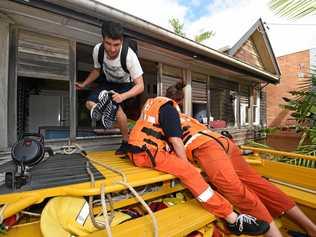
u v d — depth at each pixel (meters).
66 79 3.04
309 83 5.33
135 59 2.29
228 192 1.96
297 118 5.20
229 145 2.30
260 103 7.83
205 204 1.80
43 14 2.55
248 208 1.95
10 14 2.47
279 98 8.37
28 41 2.73
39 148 1.65
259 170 3.35
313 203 2.44
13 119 2.61
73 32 2.99
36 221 1.54
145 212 1.93
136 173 1.89
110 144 3.45
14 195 1.31
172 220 1.63
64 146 2.92
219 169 1.98
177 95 2.46
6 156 2.44
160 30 3.27
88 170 1.78
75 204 1.46
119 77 2.48
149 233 1.43
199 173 1.89
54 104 4.34
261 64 8.38
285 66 8.45
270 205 2.39
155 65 4.65
